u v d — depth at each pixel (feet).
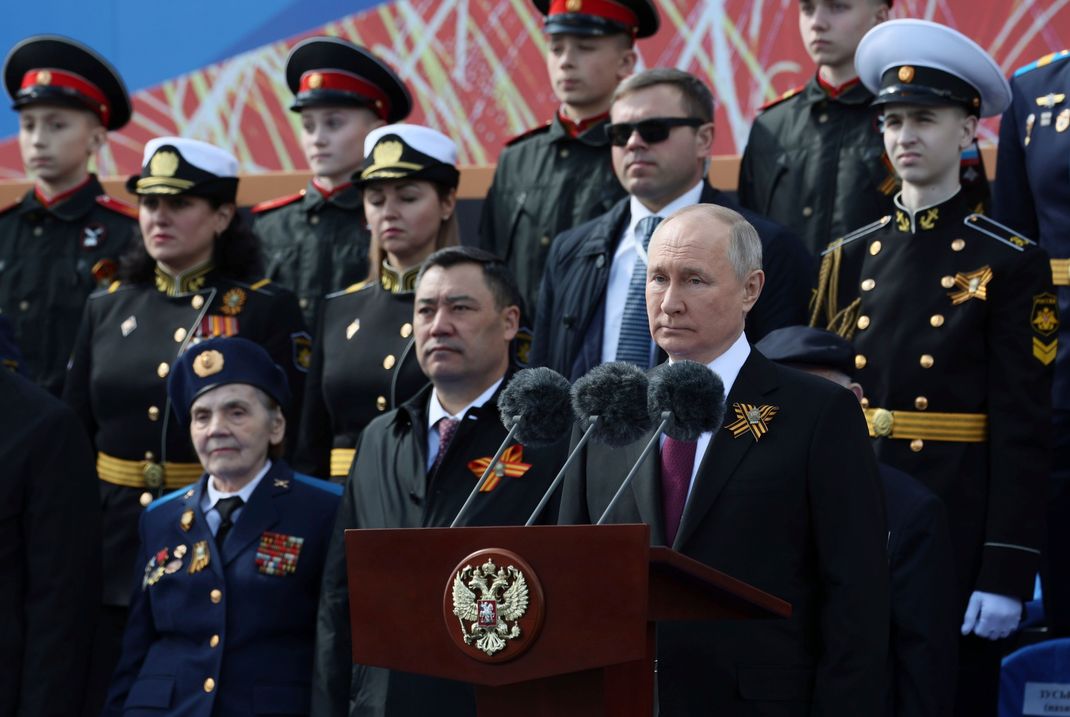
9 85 88.84
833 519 43.86
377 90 85.76
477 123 102.12
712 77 97.35
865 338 63.36
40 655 57.88
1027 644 69.92
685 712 43.62
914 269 63.00
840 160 73.36
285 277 85.56
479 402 58.34
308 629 60.80
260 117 105.81
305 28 105.29
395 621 35.83
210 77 106.63
